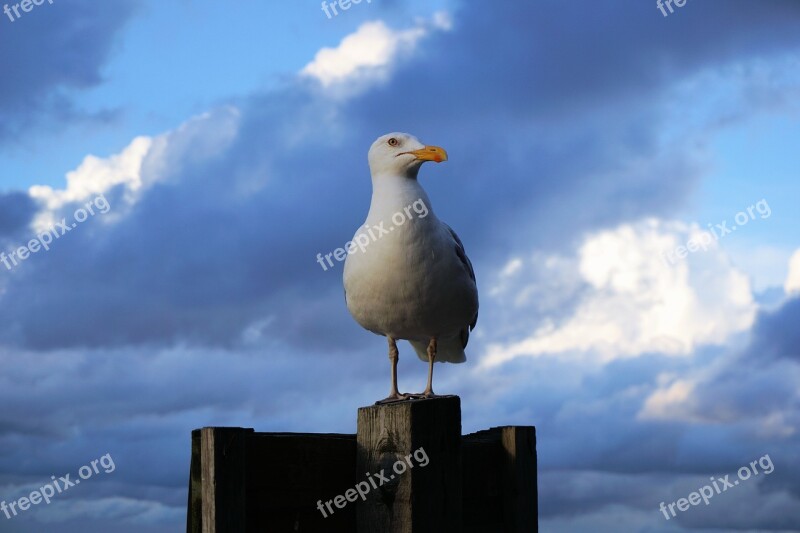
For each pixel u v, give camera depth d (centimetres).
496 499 664
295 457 561
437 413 576
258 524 544
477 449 652
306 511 565
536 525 673
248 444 541
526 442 671
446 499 576
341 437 596
